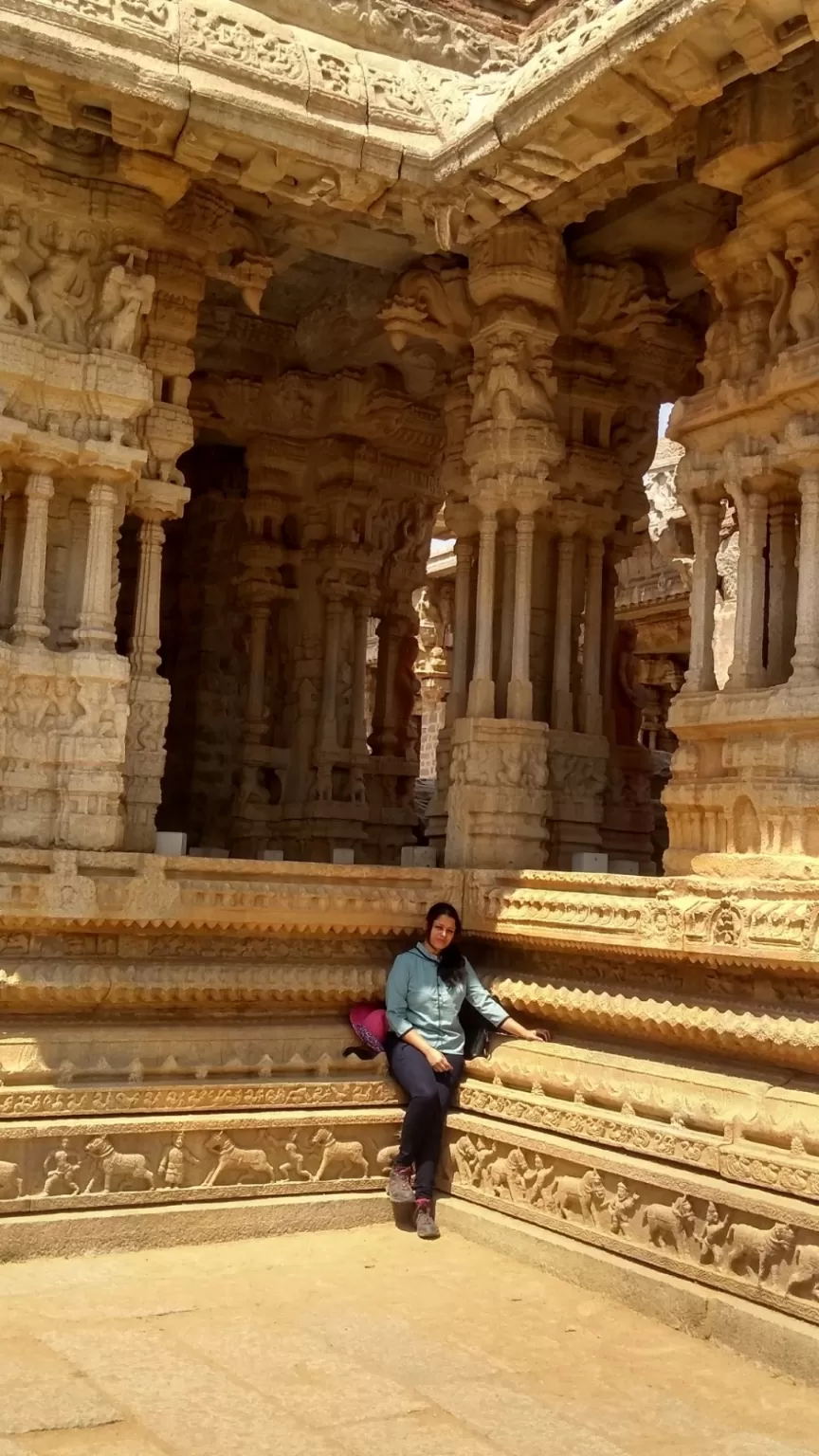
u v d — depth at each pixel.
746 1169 5.24
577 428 8.73
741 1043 5.59
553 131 6.16
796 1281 4.93
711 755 6.52
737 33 5.30
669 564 13.84
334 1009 7.23
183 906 6.68
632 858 9.30
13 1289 5.42
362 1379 4.54
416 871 7.36
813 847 5.84
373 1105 6.96
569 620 8.58
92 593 6.91
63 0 5.96
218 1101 6.54
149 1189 6.29
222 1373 4.54
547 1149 6.20
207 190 7.66
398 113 6.80
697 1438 4.21
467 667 8.52
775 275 6.36
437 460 11.38
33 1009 6.48
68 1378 4.42
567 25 6.48
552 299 7.85
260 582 11.17
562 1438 4.13
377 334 9.84
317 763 10.89
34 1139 6.05
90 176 6.95
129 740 7.34
